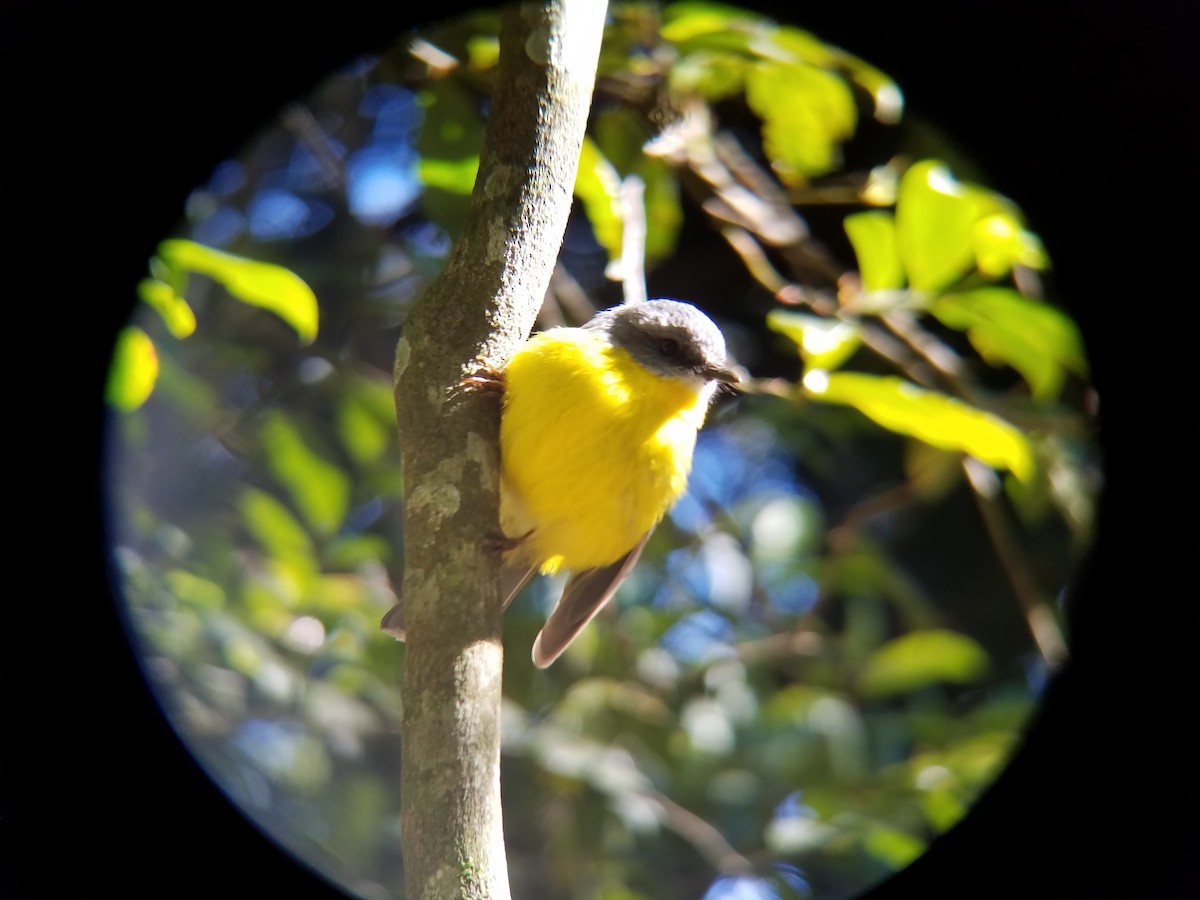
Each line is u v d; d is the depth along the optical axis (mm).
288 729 6652
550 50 4027
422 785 3504
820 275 6738
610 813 6957
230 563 6824
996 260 4648
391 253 7574
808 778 6949
